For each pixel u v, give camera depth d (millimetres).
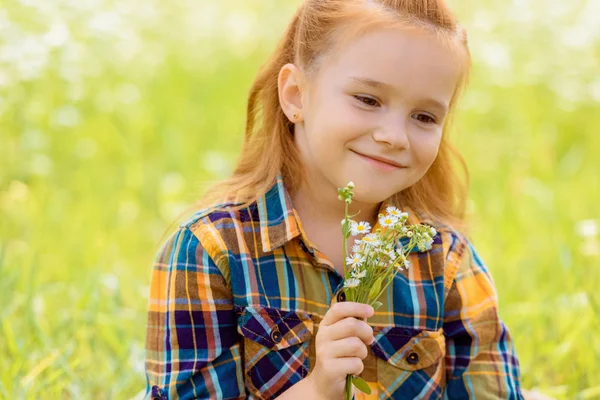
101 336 3342
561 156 5957
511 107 6156
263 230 2289
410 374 2307
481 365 2434
